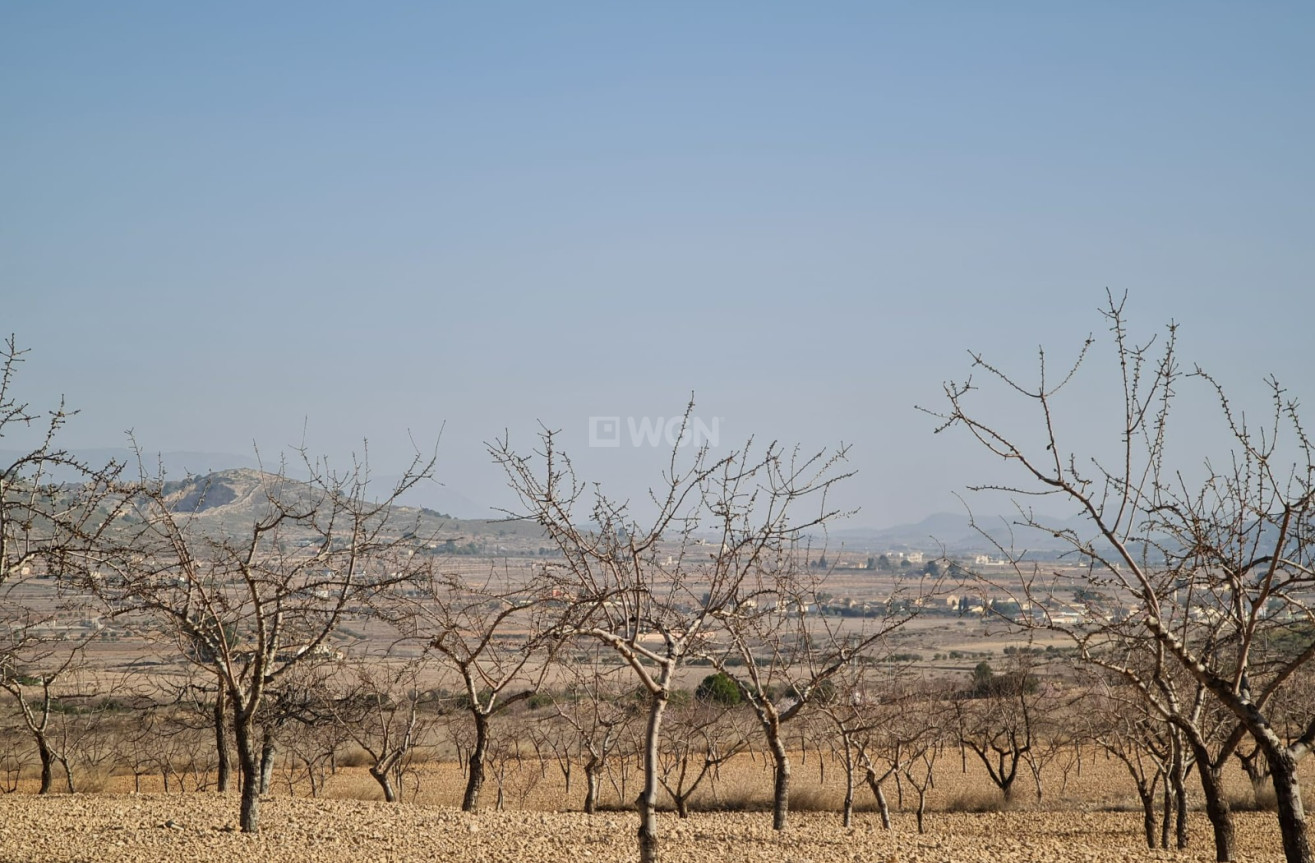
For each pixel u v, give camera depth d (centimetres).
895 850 1310
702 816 2286
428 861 1177
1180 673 1485
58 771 2812
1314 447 954
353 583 1302
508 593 1212
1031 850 1358
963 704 2597
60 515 1267
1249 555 1052
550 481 1041
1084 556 1120
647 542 1077
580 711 2080
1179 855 1372
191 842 1256
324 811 1597
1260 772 2519
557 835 1403
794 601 1438
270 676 1345
